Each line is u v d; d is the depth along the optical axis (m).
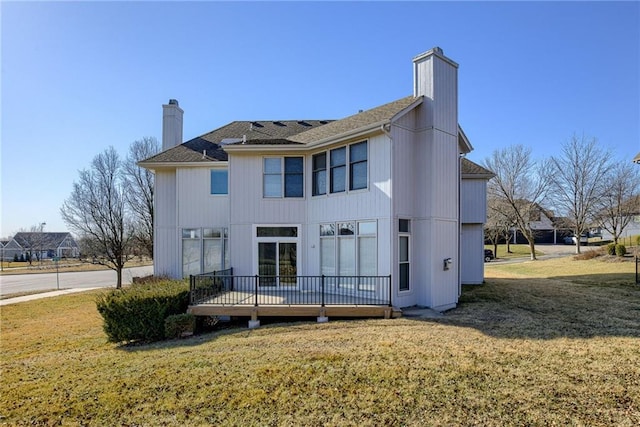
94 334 10.61
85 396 5.54
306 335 8.33
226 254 15.17
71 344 9.52
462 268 16.64
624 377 5.30
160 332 9.59
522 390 5.01
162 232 16.16
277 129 17.97
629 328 7.92
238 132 17.92
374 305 9.98
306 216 13.07
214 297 11.34
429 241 11.09
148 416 4.82
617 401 4.64
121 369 6.70
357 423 4.40
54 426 4.71
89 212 23.89
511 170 36.88
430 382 5.37
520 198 36.81
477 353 6.52
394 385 5.33
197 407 4.98
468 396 4.91
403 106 11.36
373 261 10.95
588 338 7.27
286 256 13.11
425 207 11.25
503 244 53.41
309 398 5.07
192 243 15.43
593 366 5.74
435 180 11.19
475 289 14.56
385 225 10.63
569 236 53.88
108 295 9.76
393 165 10.66
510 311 10.24
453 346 6.97
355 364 6.18
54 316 13.77
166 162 15.38
